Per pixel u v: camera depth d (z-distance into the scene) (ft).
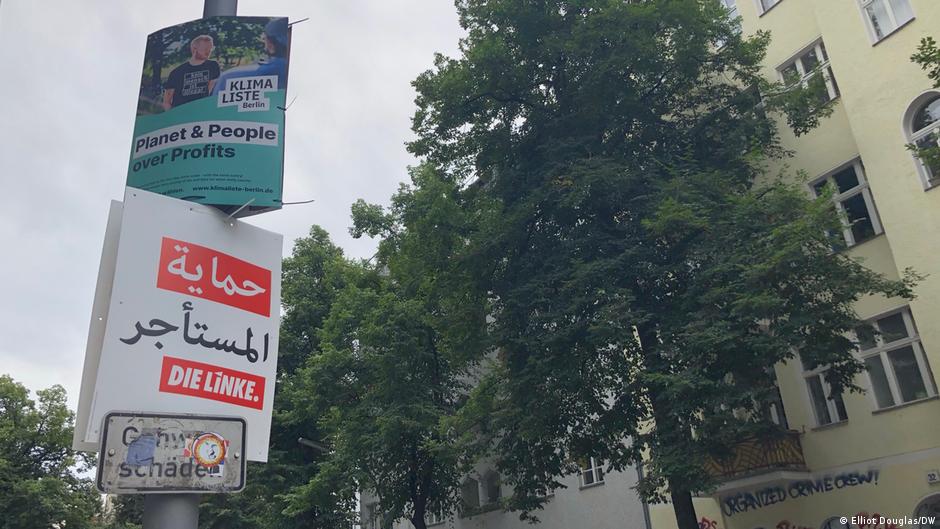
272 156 14.83
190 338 12.69
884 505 45.21
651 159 45.27
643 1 46.24
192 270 13.17
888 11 47.55
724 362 36.88
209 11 16.14
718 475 51.19
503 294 45.09
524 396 41.63
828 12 51.06
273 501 81.56
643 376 37.88
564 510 71.31
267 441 13.14
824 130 52.85
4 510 107.65
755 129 45.91
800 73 56.03
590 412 44.11
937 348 42.34
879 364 47.34
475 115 50.49
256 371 13.37
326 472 66.64
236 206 14.24
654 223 38.75
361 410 65.77
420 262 51.42
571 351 40.63
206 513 84.28
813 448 49.88
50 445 119.85
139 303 12.35
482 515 83.76
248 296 13.76
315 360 70.69
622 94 45.96
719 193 41.52
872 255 48.91
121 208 12.98
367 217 75.46
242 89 15.20
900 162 45.62
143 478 10.77
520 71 47.52
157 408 11.91
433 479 69.56
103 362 11.66
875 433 46.52
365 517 101.81
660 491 56.95
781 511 50.72
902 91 45.93
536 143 48.26
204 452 11.39
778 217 39.34
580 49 44.88
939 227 43.19
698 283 38.58
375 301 71.97
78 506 114.62
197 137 14.69
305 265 96.02
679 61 46.01
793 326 35.19
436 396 68.18
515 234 45.19
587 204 44.60
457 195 51.52
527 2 47.55
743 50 47.78
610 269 40.86
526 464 45.93
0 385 119.44
